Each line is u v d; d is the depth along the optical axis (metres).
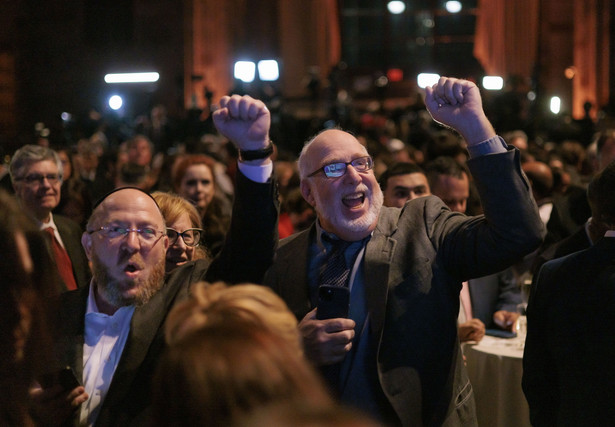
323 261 3.09
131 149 10.15
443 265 3.00
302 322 2.78
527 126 22.16
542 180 6.81
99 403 2.84
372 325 2.89
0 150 9.00
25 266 1.91
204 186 6.34
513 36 42.22
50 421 2.55
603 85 27.67
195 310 1.67
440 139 7.65
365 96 42.84
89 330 2.95
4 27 27.22
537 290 3.16
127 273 2.93
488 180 2.80
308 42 36.81
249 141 2.83
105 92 27.27
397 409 2.80
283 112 23.81
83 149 12.30
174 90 28.08
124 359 2.83
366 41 49.25
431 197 3.23
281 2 36.66
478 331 4.71
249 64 25.69
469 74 49.12
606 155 6.47
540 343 3.16
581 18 30.55
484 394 4.55
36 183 4.82
